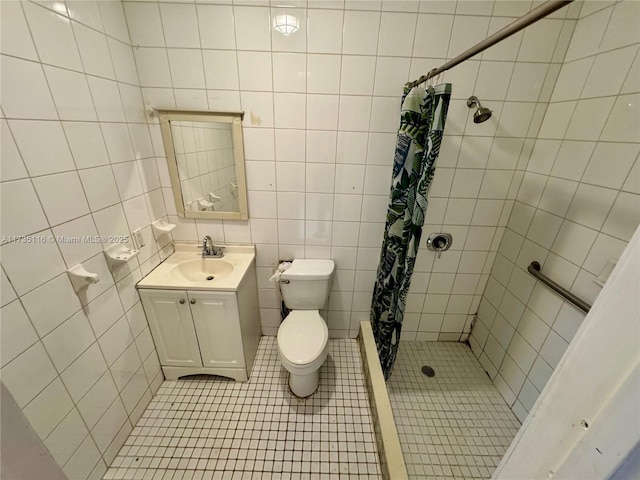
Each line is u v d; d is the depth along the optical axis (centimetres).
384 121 157
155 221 165
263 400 170
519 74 146
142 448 143
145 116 154
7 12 84
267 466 138
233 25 138
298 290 183
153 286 150
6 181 86
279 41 141
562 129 142
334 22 137
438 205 176
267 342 217
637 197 107
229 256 185
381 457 138
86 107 114
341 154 164
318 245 189
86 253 116
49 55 98
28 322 93
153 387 169
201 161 165
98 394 125
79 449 116
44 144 97
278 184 172
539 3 133
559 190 142
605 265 118
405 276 144
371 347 190
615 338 31
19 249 90
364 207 178
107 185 127
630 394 29
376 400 155
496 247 187
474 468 136
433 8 135
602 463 32
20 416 48
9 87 86
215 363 176
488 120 155
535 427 43
